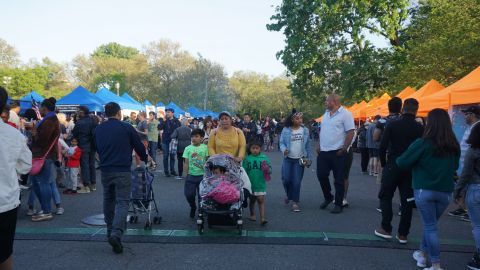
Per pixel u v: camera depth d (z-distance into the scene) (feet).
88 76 222.89
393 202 29.50
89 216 23.59
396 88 75.51
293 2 91.25
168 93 192.03
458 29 59.52
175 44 197.47
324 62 93.09
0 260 10.77
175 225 21.77
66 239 18.98
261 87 269.23
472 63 57.88
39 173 22.30
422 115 41.22
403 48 87.15
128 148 18.04
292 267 15.71
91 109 61.87
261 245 18.45
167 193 31.73
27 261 16.11
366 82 94.94
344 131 25.22
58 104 61.98
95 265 15.75
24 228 20.86
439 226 22.56
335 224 22.34
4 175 10.51
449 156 14.94
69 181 31.32
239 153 21.94
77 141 31.37
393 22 84.02
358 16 84.99
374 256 17.11
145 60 203.10
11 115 26.73
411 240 19.36
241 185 20.51
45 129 22.15
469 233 21.12
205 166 20.93
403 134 18.47
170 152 40.96
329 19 85.10
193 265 15.84
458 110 36.32
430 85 46.21
